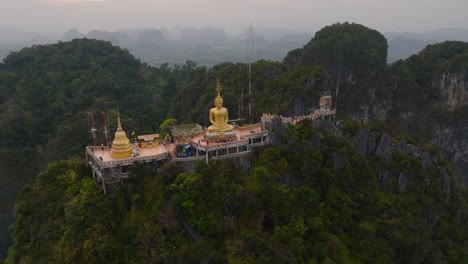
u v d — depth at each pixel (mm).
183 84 180625
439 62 137875
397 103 135750
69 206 46375
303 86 106938
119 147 48906
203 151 52719
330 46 143875
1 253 84000
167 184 48000
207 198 46969
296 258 45594
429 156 69438
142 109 147125
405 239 56469
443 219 66188
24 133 120062
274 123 58156
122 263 42844
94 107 126500
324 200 55688
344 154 58875
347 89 139125
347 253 51312
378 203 58312
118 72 170125
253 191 47531
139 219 45094
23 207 51312
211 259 43906
